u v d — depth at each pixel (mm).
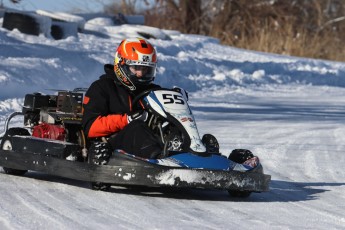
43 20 48406
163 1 92938
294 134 30969
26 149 18438
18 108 30719
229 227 13859
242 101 44125
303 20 92500
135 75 17969
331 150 27297
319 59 77750
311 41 85375
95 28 59094
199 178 15984
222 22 89938
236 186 16312
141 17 67562
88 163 16609
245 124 33156
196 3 92562
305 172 22469
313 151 26797
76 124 18594
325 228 14273
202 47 66500
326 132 32188
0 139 19656
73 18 55375
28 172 19859
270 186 19641
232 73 55438
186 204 16141
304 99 48312
